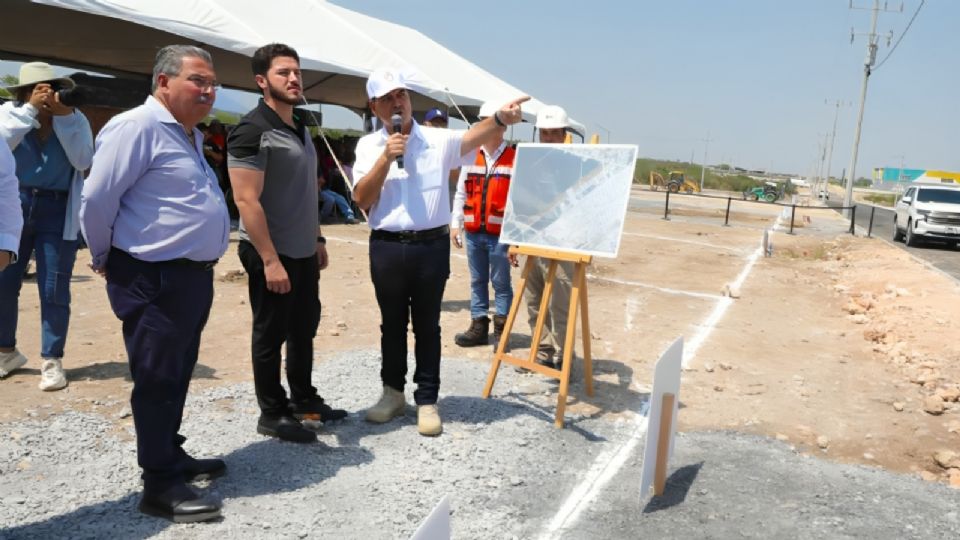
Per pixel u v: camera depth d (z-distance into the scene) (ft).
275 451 12.26
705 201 124.77
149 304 9.53
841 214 114.21
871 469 13.03
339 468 11.85
